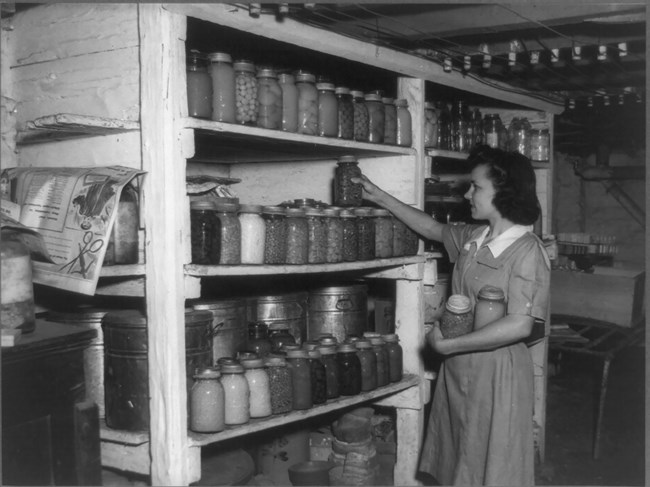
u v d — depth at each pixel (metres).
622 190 6.07
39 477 1.60
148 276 1.88
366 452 2.71
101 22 2.01
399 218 2.65
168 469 1.86
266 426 2.08
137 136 1.93
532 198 2.24
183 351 1.88
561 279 4.50
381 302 3.02
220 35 2.60
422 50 2.80
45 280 1.83
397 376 2.67
